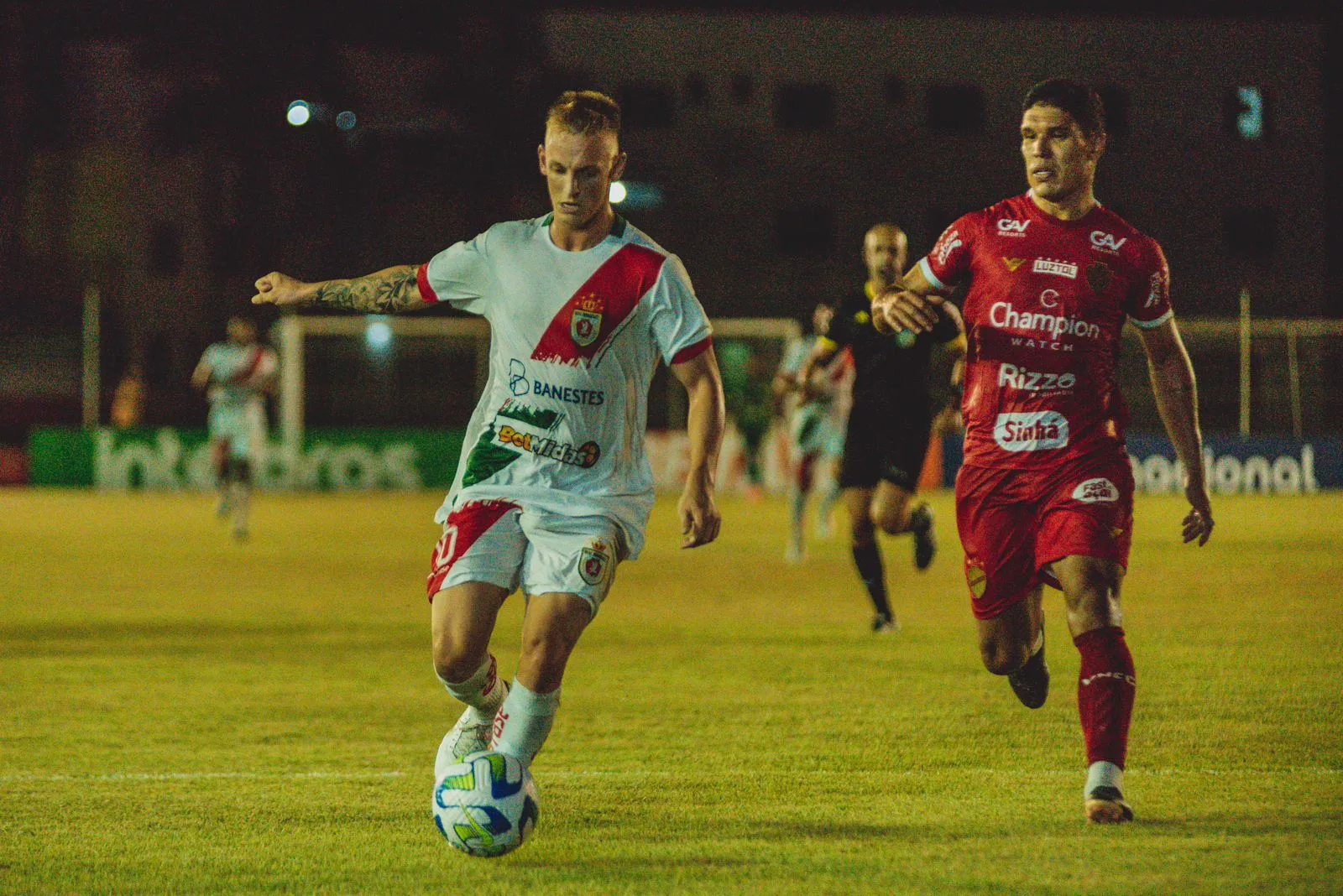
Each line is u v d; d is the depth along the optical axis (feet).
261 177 410.11
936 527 189.06
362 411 290.97
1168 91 431.02
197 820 47.26
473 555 43.39
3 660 84.33
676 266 43.88
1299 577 125.59
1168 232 433.07
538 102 399.65
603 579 43.09
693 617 102.68
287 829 46.01
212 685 75.66
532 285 43.83
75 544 166.20
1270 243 437.58
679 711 66.80
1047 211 48.96
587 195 42.68
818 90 426.10
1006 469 49.34
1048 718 64.39
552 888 39.32
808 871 40.29
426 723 65.26
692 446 43.29
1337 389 301.22
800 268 426.10
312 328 286.25
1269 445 255.09
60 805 49.34
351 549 160.76
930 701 69.15
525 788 41.78
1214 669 76.79
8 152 424.05
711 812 47.52
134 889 39.70
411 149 400.88
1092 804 44.68
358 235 413.80
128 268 429.38
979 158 427.74
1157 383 49.83
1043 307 48.37
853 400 90.53
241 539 172.14
